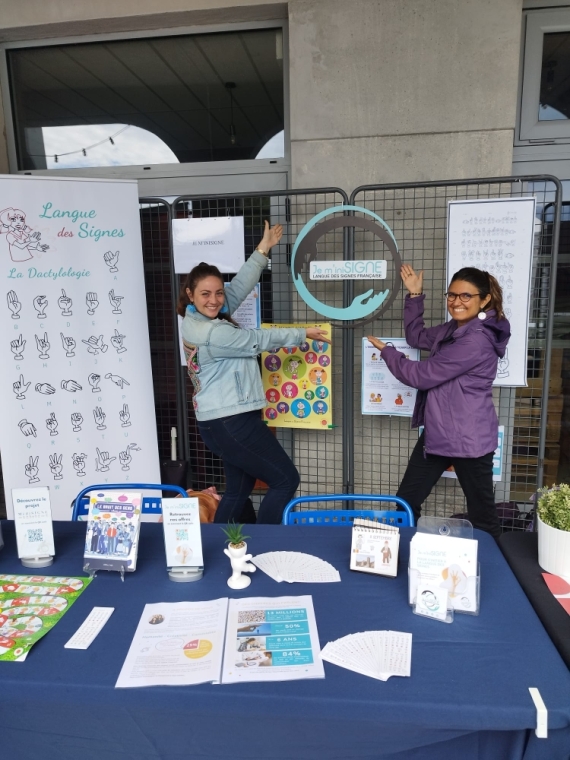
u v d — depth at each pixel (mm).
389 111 2666
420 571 1185
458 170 2672
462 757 974
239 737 982
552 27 2645
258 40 2986
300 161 2781
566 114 2771
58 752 1037
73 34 3035
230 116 3072
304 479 3055
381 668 992
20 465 2699
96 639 1100
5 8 2902
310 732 964
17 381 2643
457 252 2523
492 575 1332
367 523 1380
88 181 2600
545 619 1134
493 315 2135
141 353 2771
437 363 2152
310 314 2879
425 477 2400
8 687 979
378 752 979
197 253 2766
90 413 2740
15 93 3232
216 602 1220
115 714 980
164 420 3254
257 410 2422
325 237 2797
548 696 918
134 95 3174
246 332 2287
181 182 3127
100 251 2658
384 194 2703
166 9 2783
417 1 2553
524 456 2828
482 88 2586
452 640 1078
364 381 2742
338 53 2652
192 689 947
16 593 1277
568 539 1268
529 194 2789
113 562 1347
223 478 3285
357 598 1235
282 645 1063
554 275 2479
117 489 1935
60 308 2646
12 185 2525
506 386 2605
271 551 1462
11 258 2568
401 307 2775
